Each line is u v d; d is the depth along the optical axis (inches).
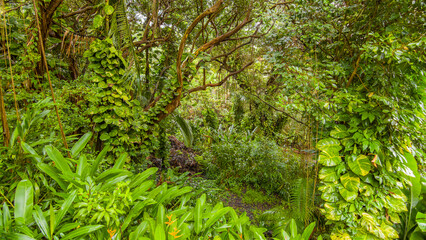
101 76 107.1
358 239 71.9
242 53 214.4
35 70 106.6
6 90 88.2
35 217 43.3
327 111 81.0
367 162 74.7
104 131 110.5
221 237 58.4
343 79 91.6
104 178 62.9
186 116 332.2
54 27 127.6
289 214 105.4
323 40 95.3
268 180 183.6
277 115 245.6
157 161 202.5
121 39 107.3
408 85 79.4
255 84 230.5
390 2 73.4
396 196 74.0
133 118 120.8
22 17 106.9
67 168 57.4
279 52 100.7
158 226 45.6
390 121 71.6
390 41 68.6
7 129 59.4
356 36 86.5
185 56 147.0
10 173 57.9
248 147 206.4
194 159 232.7
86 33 152.2
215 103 351.3
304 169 101.7
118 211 46.4
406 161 73.5
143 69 180.7
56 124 83.1
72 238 45.4
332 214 77.2
